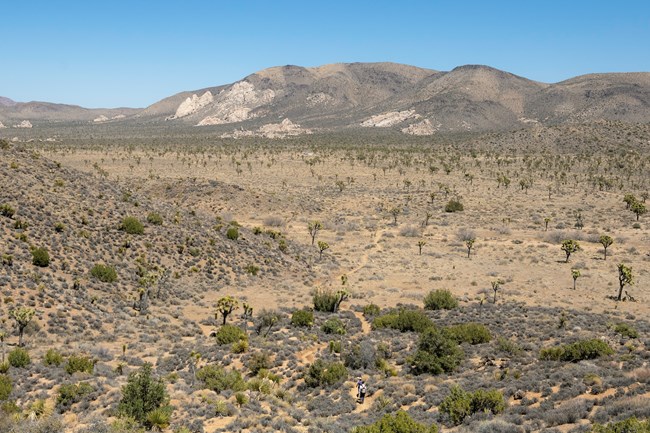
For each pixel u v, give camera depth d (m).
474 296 67.69
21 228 57.84
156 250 68.19
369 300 65.69
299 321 52.19
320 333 50.06
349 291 69.12
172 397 30.61
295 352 44.03
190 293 61.91
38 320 44.19
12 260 51.66
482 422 25.02
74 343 41.62
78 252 59.31
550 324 50.62
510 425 24.02
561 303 63.78
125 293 56.34
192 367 38.06
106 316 49.31
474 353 41.94
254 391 34.06
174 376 35.00
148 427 25.98
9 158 75.06
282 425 27.06
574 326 48.81
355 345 44.50
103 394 30.25
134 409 26.52
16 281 48.88
